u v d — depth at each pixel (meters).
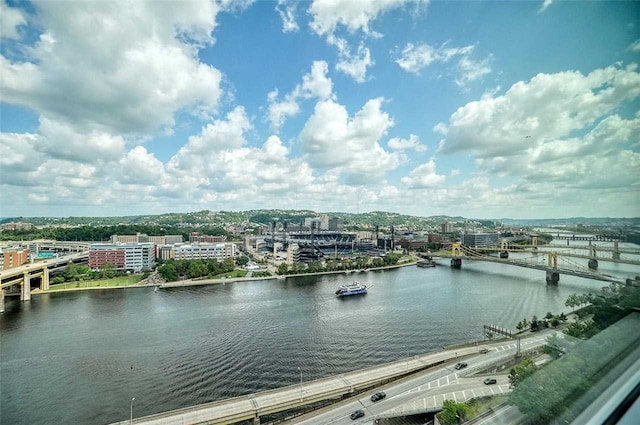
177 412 44.41
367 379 52.34
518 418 8.28
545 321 71.88
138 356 72.38
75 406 53.72
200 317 101.75
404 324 92.12
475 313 101.25
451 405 27.66
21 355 73.19
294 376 63.00
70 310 109.81
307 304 118.12
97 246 173.50
